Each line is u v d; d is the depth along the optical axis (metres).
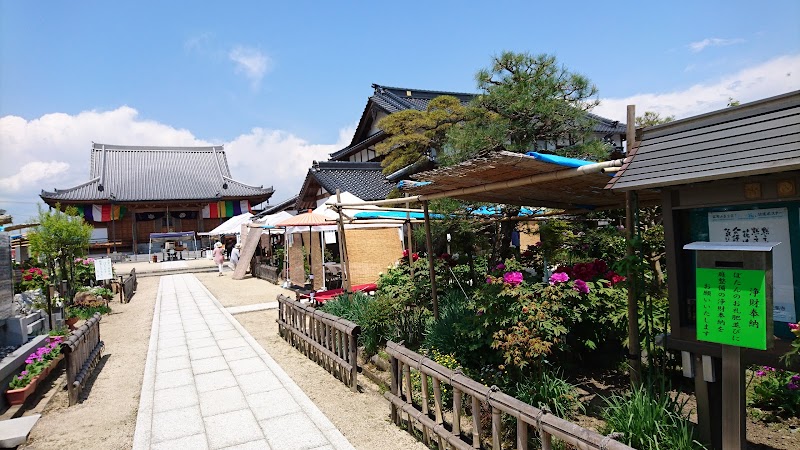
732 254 2.48
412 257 9.23
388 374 5.89
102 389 5.94
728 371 2.64
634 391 3.65
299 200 22.70
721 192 2.77
